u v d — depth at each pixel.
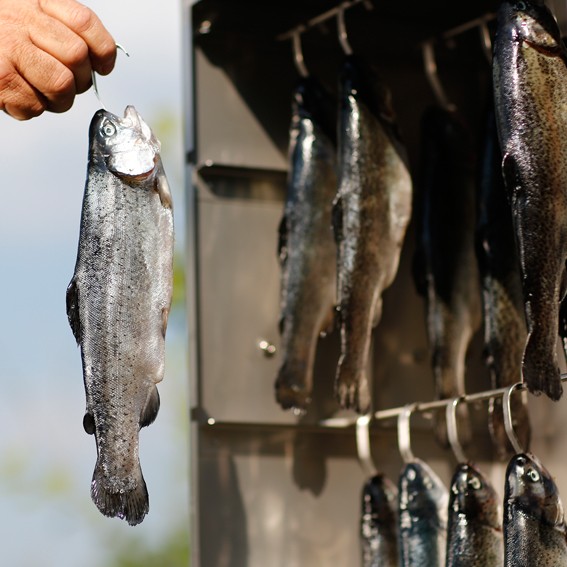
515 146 3.31
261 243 4.69
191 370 4.56
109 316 3.24
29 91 3.37
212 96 4.67
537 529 3.43
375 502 4.32
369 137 4.08
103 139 3.27
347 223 4.05
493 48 3.42
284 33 4.73
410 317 4.74
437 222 4.38
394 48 4.79
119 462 3.20
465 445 4.34
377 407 4.64
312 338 4.36
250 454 4.58
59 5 3.33
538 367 3.26
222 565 4.48
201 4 4.62
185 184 4.70
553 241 3.31
